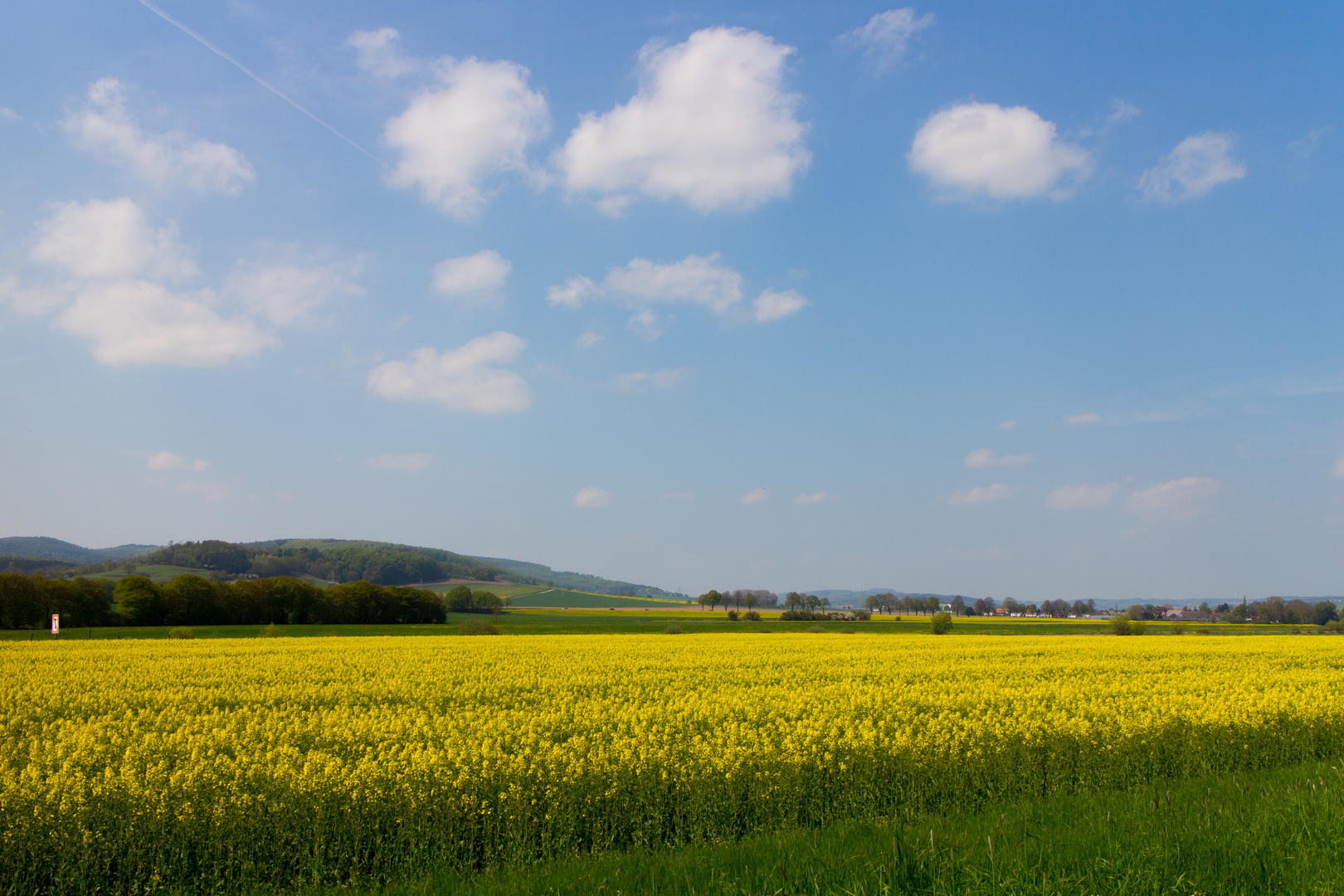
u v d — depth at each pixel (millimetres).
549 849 8656
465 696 18688
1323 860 5867
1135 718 12953
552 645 37688
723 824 9336
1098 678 22312
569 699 17859
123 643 38250
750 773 9945
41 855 8266
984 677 22438
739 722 14312
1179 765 11797
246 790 9445
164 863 8219
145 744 11992
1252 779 10133
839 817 9867
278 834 8477
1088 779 10922
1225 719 13016
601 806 9414
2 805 8555
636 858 7852
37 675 22625
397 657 29562
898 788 10188
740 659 28562
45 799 8867
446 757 10914
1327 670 25859
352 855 8523
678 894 6207
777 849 7203
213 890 8062
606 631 68250
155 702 17719
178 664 26578
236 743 12234
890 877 5707
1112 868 5629
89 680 21484
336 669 25062
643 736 12516
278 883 8156
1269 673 23688
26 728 14562
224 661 27484
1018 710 14734
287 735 12906
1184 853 6027
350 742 12539
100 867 8312
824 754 10773
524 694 19094
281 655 31141
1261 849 6070
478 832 9016
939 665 26312
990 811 9094
